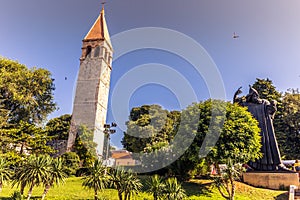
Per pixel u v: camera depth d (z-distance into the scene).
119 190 16.23
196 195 18.83
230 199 16.84
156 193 16.33
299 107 40.22
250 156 20.67
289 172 22.34
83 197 17.88
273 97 41.81
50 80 40.31
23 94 36.75
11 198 16.20
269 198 19.16
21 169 16.62
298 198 18.45
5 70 35.84
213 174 24.80
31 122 39.97
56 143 38.69
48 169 16.53
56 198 17.55
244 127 20.92
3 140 27.36
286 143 39.12
